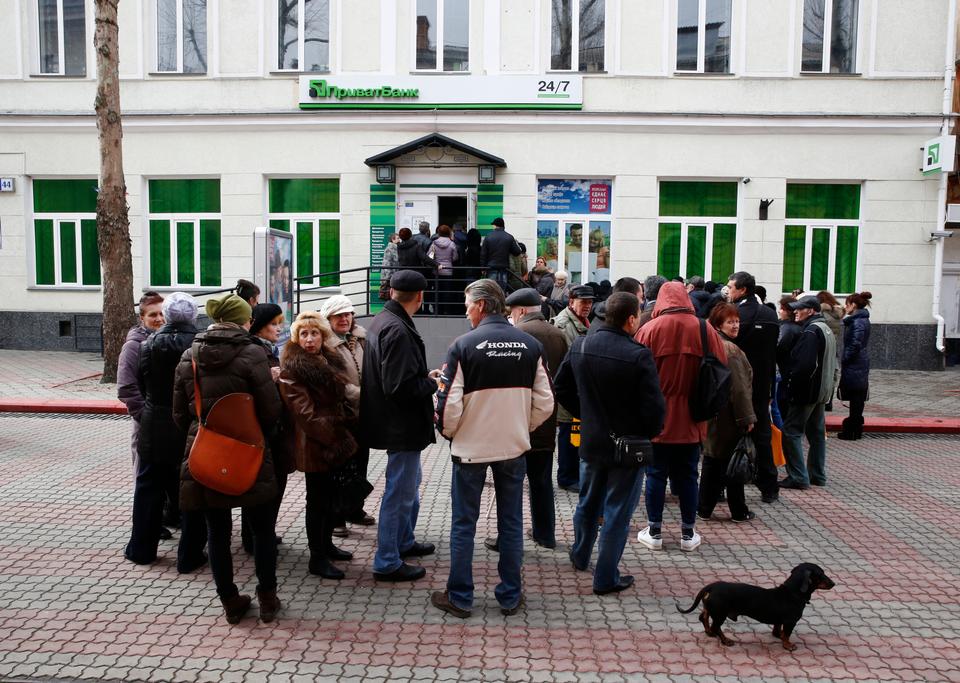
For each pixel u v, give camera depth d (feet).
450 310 44.16
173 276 51.75
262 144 49.90
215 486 12.89
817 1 47.88
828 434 32.12
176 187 51.34
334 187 50.42
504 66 48.80
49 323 52.01
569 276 49.67
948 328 52.37
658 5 48.06
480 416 13.73
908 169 47.65
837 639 13.52
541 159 48.88
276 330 17.42
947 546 18.47
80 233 52.31
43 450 27.09
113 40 38.58
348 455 15.28
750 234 48.62
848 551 18.01
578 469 22.70
